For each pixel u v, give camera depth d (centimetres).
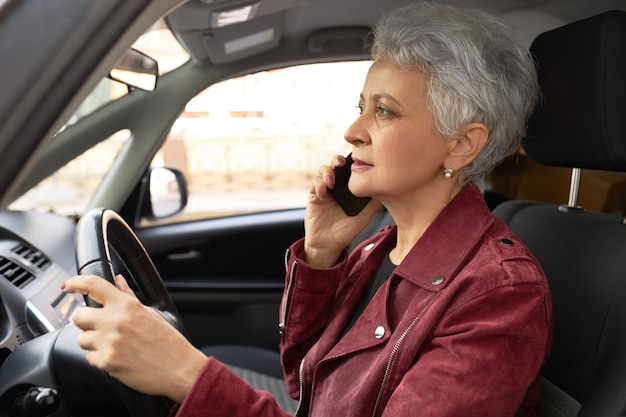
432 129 99
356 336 105
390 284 106
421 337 92
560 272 123
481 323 85
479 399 83
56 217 199
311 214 125
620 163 115
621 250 110
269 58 218
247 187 1066
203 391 75
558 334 119
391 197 106
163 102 215
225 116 1036
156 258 238
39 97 49
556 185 263
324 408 104
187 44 193
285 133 1098
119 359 71
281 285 240
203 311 239
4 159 49
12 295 134
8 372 96
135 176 219
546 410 116
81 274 89
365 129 102
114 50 53
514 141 106
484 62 96
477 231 100
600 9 163
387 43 100
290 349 127
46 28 49
